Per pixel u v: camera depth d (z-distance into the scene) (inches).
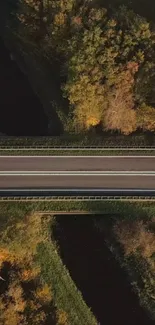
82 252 2938.0
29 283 2753.4
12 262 2726.4
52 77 3083.2
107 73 2691.9
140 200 2898.6
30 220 2748.5
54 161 2928.2
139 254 2837.1
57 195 2881.4
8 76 3159.5
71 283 2856.8
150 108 2856.8
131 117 2893.7
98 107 2842.0
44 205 2871.6
